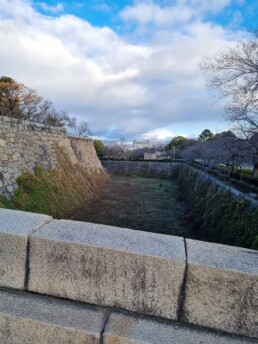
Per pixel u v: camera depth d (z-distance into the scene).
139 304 1.32
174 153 53.62
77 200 15.62
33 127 14.09
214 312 1.25
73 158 19.36
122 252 1.30
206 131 52.19
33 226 1.53
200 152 31.42
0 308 1.33
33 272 1.41
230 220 9.89
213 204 13.04
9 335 1.32
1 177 9.43
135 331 1.22
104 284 1.34
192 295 1.26
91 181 21.91
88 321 1.27
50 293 1.41
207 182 17.77
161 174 42.00
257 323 1.21
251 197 8.94
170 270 1.27
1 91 25.83
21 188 10.32
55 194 12.71
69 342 1.24
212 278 1.23
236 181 12.65
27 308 1.33
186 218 16.42
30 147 13.02
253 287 1.20
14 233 1.42
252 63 8.40
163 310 1.29
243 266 1.25
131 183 33.28
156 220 15.89
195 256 1.31
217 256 1.33
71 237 1.41
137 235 1.51
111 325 1.25
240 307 1.22
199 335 1.22
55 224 1.59
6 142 10.81
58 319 1.28
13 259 1.43
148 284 1.30
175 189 29.95
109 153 56.81
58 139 17.59
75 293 1.38
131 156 57.88
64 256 1.37
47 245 1.38
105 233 1.50
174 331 1.23
